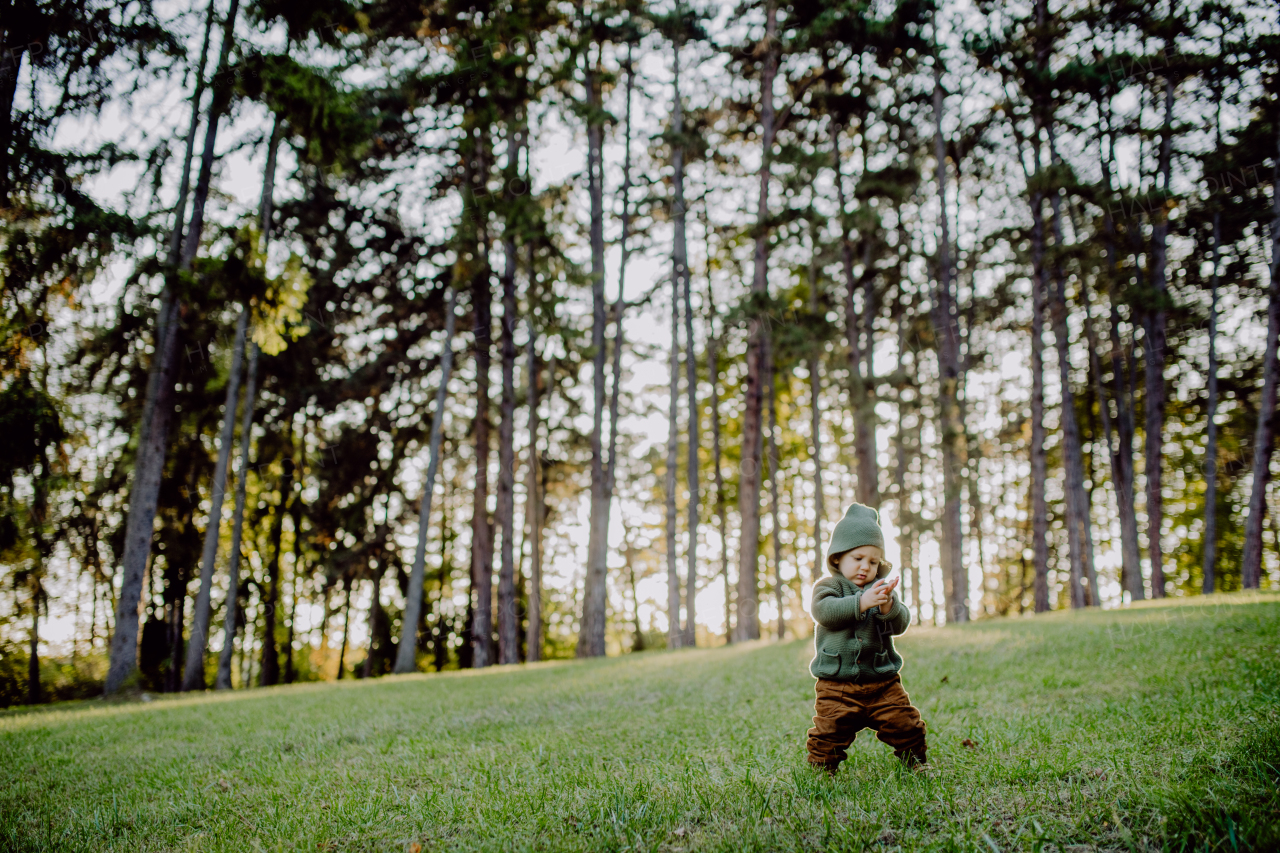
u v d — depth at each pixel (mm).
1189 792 2902
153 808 4473
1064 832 2766
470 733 6641
